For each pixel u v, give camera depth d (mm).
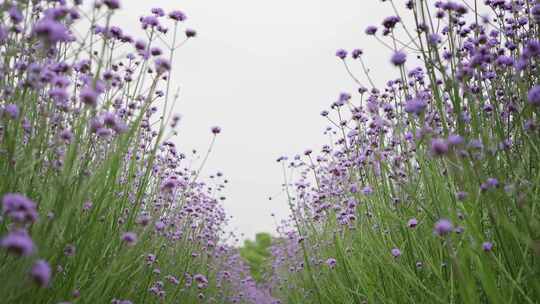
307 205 4641
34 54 2301
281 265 6520
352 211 3459
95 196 2498
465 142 2100
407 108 2131
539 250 1691
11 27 2057
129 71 2934
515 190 1985
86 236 2203
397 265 2580
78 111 2316
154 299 3154
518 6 2891
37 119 2438
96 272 2492
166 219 3596
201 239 4652
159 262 3508
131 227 2686
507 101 2646
